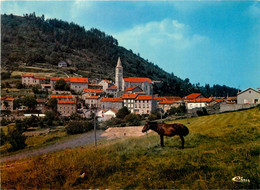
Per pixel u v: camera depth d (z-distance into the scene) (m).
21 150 43.88
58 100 103.31
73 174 10.79
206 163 11.70
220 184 9.09
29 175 11.24
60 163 12.31
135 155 14.13
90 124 67.62
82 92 125.62
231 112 50.50
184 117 58.22
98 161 12.50
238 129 21.50
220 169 10.79
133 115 78.69
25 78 129.75
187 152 13.98
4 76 133.25
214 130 22.83
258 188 8.65
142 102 100.50
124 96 105.50
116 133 55.03
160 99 114.50
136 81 140.00
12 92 111.00
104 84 142.25
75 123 64.62
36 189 9.85
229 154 12.95
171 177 10.15
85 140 51.19
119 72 142.38
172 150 14.74
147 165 11.90
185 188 8.98
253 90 58.00
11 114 85.12
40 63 191.38
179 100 108.19
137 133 53.09
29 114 87.50
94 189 9.62
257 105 50.41
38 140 53.50
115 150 15.96
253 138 17.44
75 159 12.77
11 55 179.25
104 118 89.25
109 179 10.48
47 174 11.10
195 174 10.31
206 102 87.81
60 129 68.69
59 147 44.97
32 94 111.38
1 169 14.06
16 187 10.09
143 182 9.82
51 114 81.81
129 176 10.67
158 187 9.23
